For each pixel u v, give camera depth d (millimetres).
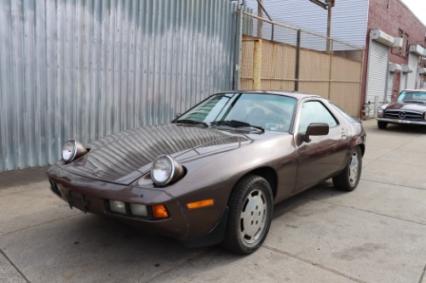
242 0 10445
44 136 5887
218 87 8945
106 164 3383
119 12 6621
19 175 5746
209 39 8516
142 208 2875
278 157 3775
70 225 4020
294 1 19781
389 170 7277
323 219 4480
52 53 5809
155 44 7328
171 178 2951
